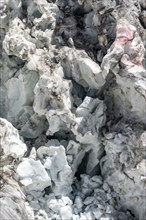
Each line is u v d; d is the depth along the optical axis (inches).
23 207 82.4
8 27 98.0
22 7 96.8
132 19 87.7
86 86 91.7
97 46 92.3
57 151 87.2
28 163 86.4
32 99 92.7
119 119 88.9
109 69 84.5
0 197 82.7
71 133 90.6
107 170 90.1
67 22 94.5
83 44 92.6
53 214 85.7
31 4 95.2
